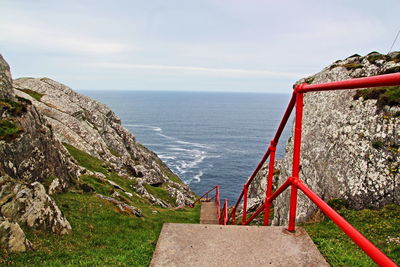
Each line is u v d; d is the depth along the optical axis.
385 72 14.00
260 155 114.69
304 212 12.81
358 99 13.78
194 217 24.91
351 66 15.98
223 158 107.88
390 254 7.75
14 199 10.97
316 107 16.53
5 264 8.16
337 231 8.56
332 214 2.74
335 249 5.42
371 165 11.66
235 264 3.67
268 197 5.89
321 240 5.85
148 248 7.76
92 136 38.03
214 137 160.12
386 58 14.82
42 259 8.88
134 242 12.59
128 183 30.89
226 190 73.56
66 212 14.82
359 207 11.35
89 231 13.48
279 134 5.37
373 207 11.04
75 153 30.95
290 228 4.29
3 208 10.47
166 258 3.82
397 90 12.32
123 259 7.28
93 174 25.83
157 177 40.75
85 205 16.58
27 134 15.43
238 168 94.38
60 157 19.78
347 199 11.77
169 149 123.31
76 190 19.16
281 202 16.06
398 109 11.88
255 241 4.10
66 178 19.45
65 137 33.91
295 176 4.13
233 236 4.25
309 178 14.17
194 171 89.25
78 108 42.38
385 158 11.45
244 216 9.78
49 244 10.52
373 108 12.81
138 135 161.62
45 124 19.67
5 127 14.45
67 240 11.45
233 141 147.75
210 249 3.97
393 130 11.67
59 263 8.31
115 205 18.95
